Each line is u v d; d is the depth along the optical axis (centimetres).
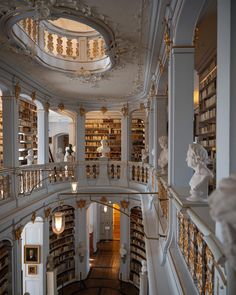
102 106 1305
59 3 481
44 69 811
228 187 108
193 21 369
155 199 730
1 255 747
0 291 742
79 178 1226
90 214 1518
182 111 401
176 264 315
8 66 752
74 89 1085
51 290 1010
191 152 306
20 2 477
